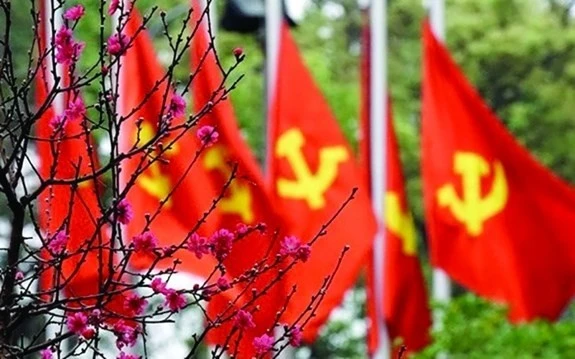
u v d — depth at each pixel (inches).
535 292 704.4
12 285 281.6
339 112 1366.9
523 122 1510.8
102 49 283.4
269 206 580.4
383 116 725.9
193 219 571.2
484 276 704.4
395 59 1547.7
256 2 650.8
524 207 704.4
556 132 1531.7
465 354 626.5
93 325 281.6
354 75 1583.4
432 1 789.2
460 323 626.8
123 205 282.2
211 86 576.1
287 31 661.9
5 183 280.1
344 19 1615.4
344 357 1371.8
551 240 702.5
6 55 282.8
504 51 1497.3
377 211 704.4
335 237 637.9
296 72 661.3
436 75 710.5
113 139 282.7
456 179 707.4
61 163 437.4
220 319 289.3
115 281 309.4
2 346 277.1
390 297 691.4
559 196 700.7
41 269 287.6
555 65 1560.0
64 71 466.3
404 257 699.4
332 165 654.5
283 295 414.3
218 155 576.7
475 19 1508.4
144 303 283.3
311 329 611.5
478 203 706.2
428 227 706.8
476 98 707.4
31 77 284.7
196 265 546.9
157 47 1149.1
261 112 1311.5
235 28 657.0
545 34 1514.5
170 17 1048.2
